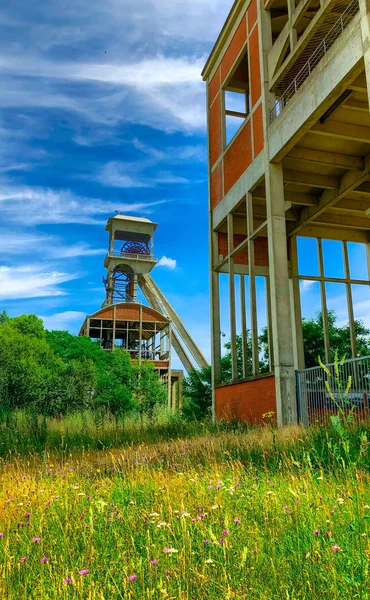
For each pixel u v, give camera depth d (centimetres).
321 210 2261
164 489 587
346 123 1705
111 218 8250
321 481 529
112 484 686
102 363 4603
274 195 1805
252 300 1942
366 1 1274
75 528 430
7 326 3809
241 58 2261
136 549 372
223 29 2408
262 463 865
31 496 606
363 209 2358
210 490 548
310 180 2075
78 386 2744
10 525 466
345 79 1377
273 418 1672
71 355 4438
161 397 4656
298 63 1731
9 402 2284
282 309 1703
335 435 891
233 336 2136
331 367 1449
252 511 462
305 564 313
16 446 1439
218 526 409
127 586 295
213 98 2605
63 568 330
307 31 1581
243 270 2434
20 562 337
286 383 1648
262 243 2494
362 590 269
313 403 1545
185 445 1163
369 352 3173
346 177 2067
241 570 304
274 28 2095
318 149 1891
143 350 6475
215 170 2488
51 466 933
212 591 287
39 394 2455
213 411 2270
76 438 1630
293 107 1666
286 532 390
